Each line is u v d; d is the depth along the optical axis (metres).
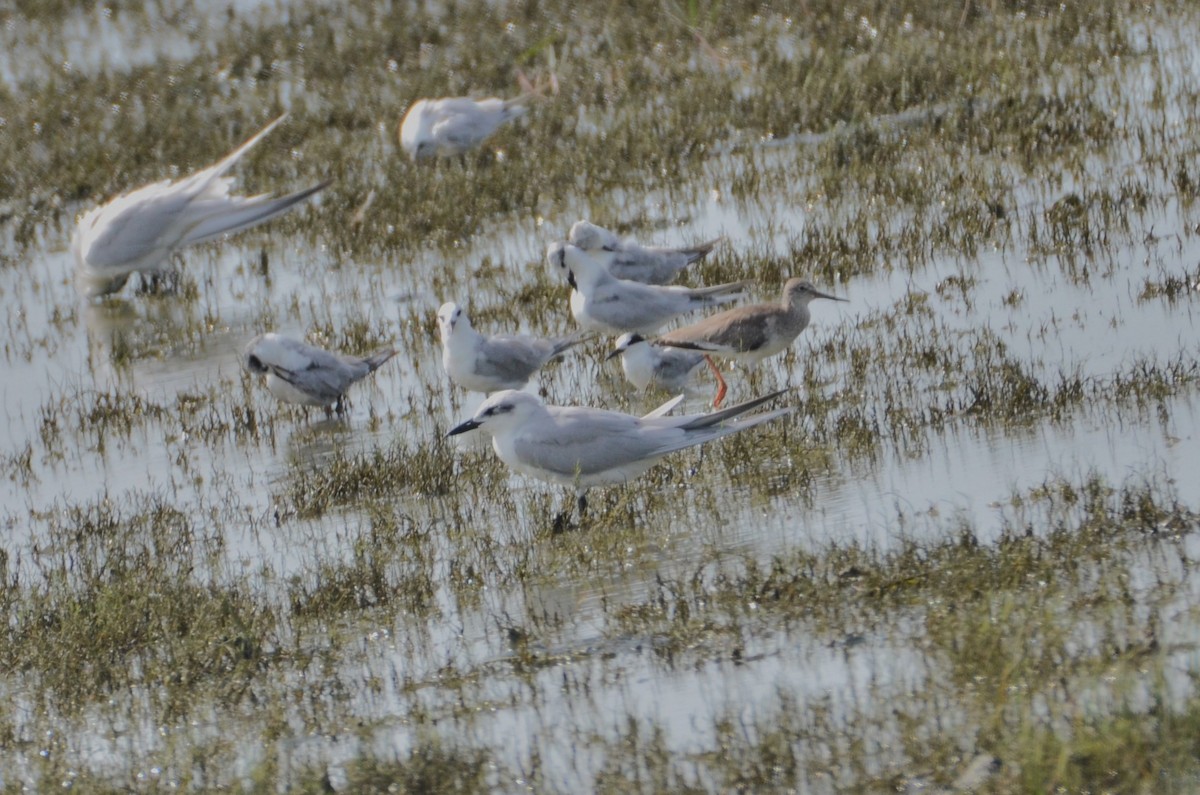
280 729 9.65
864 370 15.41
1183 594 9.56
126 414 16.84
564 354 17.69
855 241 19.33
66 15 38.88
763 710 8.98
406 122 25.38
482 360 15.74
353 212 22.98
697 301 17.67
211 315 20.06
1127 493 11.02
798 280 15.82
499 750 9.02
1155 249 17.44
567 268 17.52
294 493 13.96
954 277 17.62
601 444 12.55
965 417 13.73
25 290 21.75
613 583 11.34
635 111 26.31
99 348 19.31
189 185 20.62
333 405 16.48
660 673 9.72
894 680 9.08
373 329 18.91
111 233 20.28
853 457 13.20
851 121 24.05
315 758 9.27
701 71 28.17
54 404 17.58
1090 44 26.50
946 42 27.92
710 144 24.47
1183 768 7.61
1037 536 10.84
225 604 11.41
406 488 13.96
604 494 13.09
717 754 8.58
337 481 14.02
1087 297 16.38
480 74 29.66
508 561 12.01
